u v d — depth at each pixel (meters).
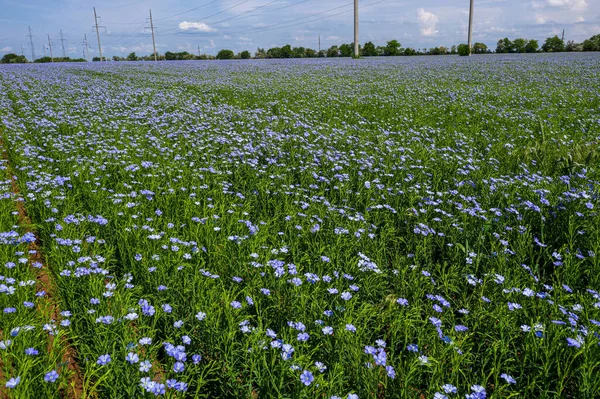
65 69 40.97
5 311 3.04
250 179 6.97
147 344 2.96
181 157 7.84
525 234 4.83
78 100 15.95
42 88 20.67
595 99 16.12
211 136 9.64
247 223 4.83
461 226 5.17
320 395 2.75
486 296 3.87
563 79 24.30
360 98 17.31
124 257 4.29
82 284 3.68
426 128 11.16
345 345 2.94
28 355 2.68
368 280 4.06
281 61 59.50
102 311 3.22
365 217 5.45
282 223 5.41
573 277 3.98
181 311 3.51
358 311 3.48
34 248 4.85
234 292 3.76
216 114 13.02
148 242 4.33
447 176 7.29
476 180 6.81
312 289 3.81
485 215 5.37
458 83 23.66
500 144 9.23
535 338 3.05
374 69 36.19
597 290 3.87
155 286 3.76
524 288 3.71
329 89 20.83
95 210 5.47
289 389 2.78
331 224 5.22
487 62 42.16
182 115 12.52
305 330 3.26
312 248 4.62
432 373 2.84
